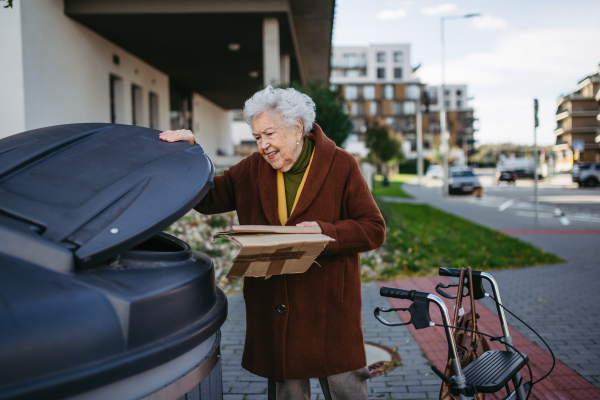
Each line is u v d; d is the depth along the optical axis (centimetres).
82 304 111
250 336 195
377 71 8225
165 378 128
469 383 178
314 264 186
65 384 102
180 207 139
